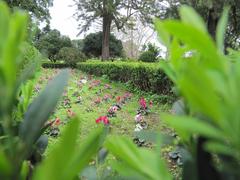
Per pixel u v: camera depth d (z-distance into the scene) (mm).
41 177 344
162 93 8453
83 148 395
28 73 620
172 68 463
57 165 346
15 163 475
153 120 6418
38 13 18875
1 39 392
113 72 13727
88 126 5855
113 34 34406
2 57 387
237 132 344
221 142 387
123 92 10797
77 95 9844
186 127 343
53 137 4828
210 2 11758
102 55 29719
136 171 466
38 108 565
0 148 444
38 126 545
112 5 27531
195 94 331
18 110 827
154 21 501
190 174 468
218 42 429
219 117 340
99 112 7512
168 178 427
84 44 32531
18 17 394
